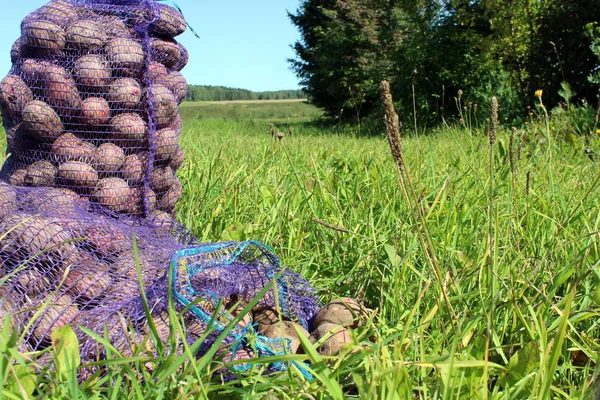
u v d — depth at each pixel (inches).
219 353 49.3
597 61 272.4
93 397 40.8
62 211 55.1
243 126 500.1
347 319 56.6
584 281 58.1
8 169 63.4
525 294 56.3
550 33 278.5
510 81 291.7
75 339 41.4
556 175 94.5
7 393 37.2
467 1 316.2
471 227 71.5
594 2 264.1
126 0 63.8
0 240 51.1
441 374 42.1
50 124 59.1
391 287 59.8
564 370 49.1
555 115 181.8
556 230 67.4
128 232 55.4
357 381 39.1
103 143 60.9
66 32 59.9
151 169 61.8
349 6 556.1
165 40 64.2
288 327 56.1
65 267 51.0
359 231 72.9
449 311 49.2
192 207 78.7
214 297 52.1
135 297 49.9
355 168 98.9
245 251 60.0
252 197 84.3
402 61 339.9
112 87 60.1
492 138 51.5
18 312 45.9
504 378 45.0
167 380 42.2
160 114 61.9
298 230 73.9
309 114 996.6
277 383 43.4
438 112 326.0
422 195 82.1
